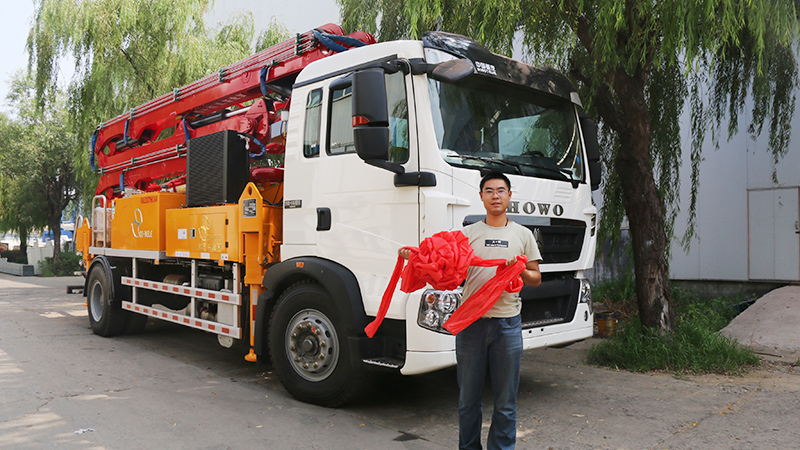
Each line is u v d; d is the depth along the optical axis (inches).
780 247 369.4
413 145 164.6
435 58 169.9
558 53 277.3
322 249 187.5
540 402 193.8
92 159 381.4
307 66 205.6
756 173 378.3
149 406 187.6
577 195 201.0
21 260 1136.2
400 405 189.9
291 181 201.9
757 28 220.2
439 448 150.7
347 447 151.4
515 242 121.5
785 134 318.3
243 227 214.4
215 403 192.1
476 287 123.7
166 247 269.6
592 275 444.8
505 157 183.2
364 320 173.2
